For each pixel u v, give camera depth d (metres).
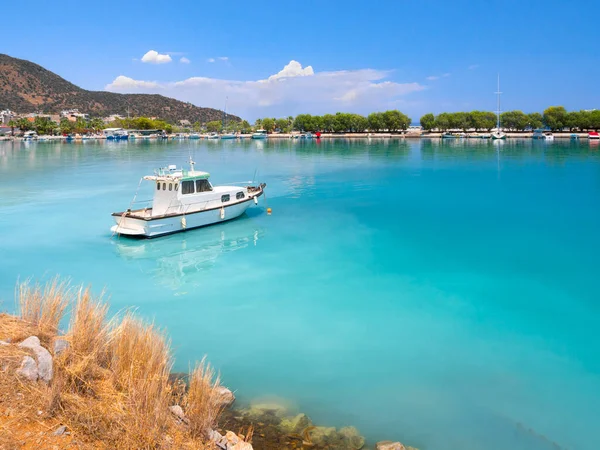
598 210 35.19
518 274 21.11
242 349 13.91
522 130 190.75
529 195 42.16
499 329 15.61
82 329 8.72
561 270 21.67
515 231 29.06
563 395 11.73
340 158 84.88
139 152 105.19
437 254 24.17
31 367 7.32
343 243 26.22
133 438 6.54
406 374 12.65
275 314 16.64
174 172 29.02
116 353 8.59
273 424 9.61
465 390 11.90
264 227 29.77
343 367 12.96
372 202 39.09
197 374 8.77
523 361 13.47
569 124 174.12
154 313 16.56
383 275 20.97
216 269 21.62
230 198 30.47
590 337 14.95
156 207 28.02
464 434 10.04
